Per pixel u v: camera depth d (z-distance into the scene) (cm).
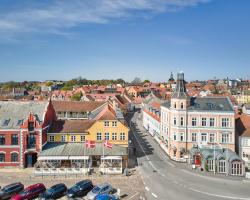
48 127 7019
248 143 6994
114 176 5912
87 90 18238
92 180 5656
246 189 5197
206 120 7106
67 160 6306
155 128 9688
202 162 6456
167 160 7169
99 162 6512
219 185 5400
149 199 4716
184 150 7088
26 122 6347
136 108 18450
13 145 6359
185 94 7194
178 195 4897
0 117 6588
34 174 5928
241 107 12106
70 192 4734
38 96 17875
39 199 4534
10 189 4816
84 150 6488
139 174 6041
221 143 7069
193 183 5503
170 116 7425
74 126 7162
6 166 6366
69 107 10206
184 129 7156
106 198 4447
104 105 9544
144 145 8719
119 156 6269
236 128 7419
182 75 7312
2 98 16688
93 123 7194
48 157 6094
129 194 4934
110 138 7025
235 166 6012
